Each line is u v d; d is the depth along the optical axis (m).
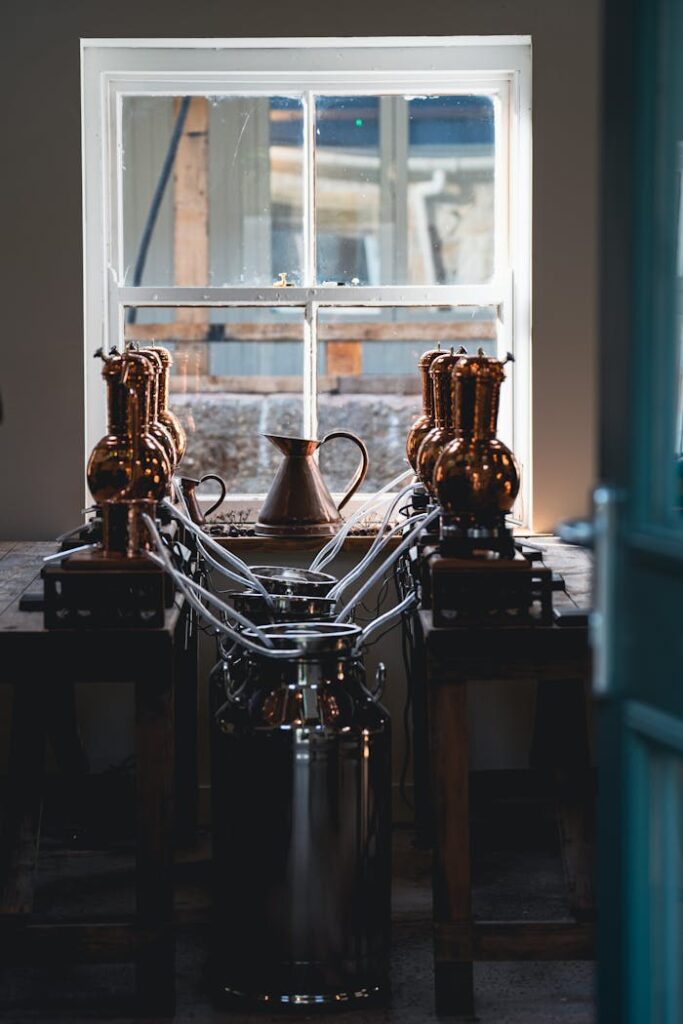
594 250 4.05
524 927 2.88
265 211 4.52
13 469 4.05
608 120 1.95
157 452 2.97
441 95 4.20
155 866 2.87
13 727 3.00
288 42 4.05
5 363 4.04
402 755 4.15
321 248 4.34
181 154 4.44
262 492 4.73
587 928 2.88
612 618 1.95
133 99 4.29
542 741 3.81
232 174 4.47
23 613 2.96
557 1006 3.02
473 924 2.88
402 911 3.54
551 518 4.09
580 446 4.08
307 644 2.93
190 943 3.42
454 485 2.83
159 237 4.65
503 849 4.01
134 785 3.85
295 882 2.94
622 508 1.94
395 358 6.57
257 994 2.97
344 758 2.92
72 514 4.06
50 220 4.02
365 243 6.23
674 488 1.94
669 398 1.93
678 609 1.82
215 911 3.07
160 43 4.05
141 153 4.45
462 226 6.18
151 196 4.61
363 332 6.54
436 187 6.05
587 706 4.06
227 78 4.19
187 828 3.88
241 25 4.00
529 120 4.09
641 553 1.90
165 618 2.84
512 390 4.19
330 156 5.93
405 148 5.80
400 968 3.21
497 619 2.78
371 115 5.01
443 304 4.23
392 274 6.30
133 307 4.21
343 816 2.93
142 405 2.94
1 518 4.06
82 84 4.08
